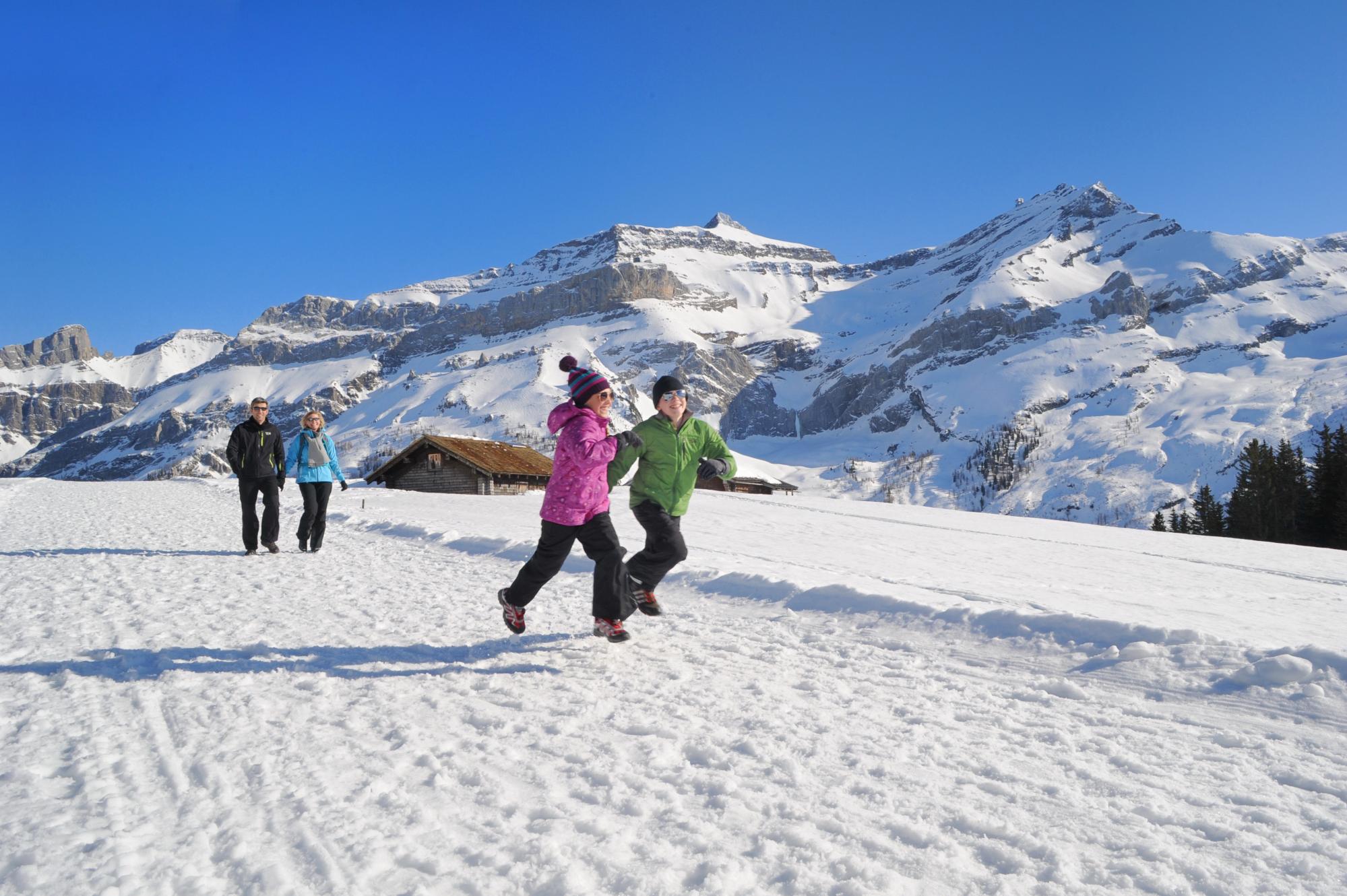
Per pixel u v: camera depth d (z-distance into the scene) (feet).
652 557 16.42
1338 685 12.23
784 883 6.91
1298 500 187.42
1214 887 6.91
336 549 35.45
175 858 7.20
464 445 129.59
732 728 11.34
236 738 10.62
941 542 51.26
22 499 79.15
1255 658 13.57
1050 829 8.13
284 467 33.96
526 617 19.85
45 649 15.92
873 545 44.88
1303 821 8.38
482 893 6.65
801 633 18.26
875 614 19.06
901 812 8.48
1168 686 13.42
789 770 9.64
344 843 7.53
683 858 7.34
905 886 6.85
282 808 8.35
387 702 12.46
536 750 10.31
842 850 7.52
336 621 19.21
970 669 15.12
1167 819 8.42
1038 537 64.13
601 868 7.11
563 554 15.66
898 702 12.85
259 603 21.84
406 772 9.46
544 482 133.49
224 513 59.41
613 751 10.28
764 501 98.68
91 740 10.46
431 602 22.08
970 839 7.87
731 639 17.51
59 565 30.07
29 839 7.52
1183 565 45.21
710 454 16.87
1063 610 17.72
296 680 13.67
